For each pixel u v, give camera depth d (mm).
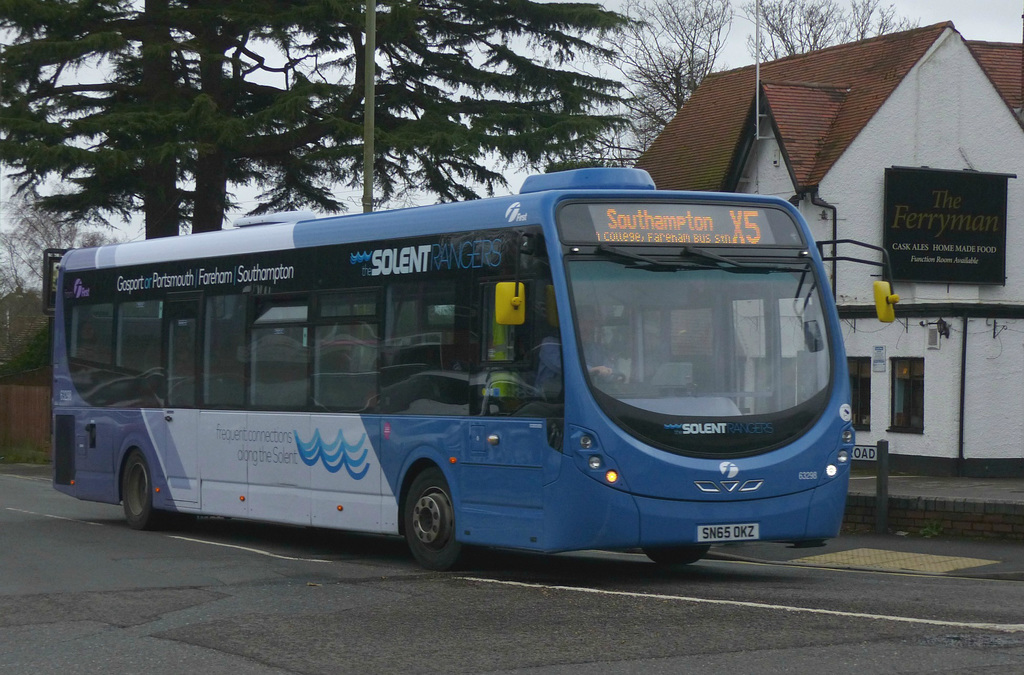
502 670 8641
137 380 19297
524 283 12828
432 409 13938
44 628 10648
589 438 12180
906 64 35625
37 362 50500
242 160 37125
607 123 35375
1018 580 13984
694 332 12734
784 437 12750
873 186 35031
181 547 16797
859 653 8969
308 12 33031
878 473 18109
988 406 32031
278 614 11086
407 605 11469
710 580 13406
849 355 34500
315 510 15695
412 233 14477
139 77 36719
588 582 13180
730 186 37344
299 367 16078
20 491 29141
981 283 35281
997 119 36031
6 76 33125
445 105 35750
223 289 17594
